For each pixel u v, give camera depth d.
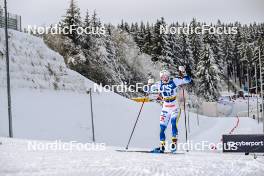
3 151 7.80
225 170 5.77
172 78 10.49
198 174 5.30
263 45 100.81
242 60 131.38
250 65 126.19
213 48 118.25
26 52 37.25
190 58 104.50
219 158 8.03
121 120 37.75
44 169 5.27
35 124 27.14
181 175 5.16
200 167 6.04
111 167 5.71
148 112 44.94
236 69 138.75
